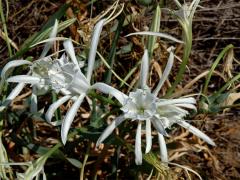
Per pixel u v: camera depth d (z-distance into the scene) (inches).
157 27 18.0
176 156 22.1
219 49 26.6
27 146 18.6
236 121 24.8
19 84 17.3
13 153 21.9
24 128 21.3
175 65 25.2
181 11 16.6
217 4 26.9
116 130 21.9
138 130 15.4
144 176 22.0
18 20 26.6
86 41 21.9
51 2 26.8
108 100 16.2
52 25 18.9
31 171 15.7
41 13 26.8
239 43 26.6
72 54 16.0
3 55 26.1
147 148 14.9
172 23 26.3
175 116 15.3
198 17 26.9
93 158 22.4
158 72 23.5
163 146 16.1
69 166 21.5
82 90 15.8
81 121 24.0
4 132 21.6
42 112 20.8
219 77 26.0
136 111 15.3
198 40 26.8
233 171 23.9
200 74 24.0
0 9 20.4
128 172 20.9
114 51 20.0
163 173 16.7
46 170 21.5
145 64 15.2
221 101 17.9
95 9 25.8
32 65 16.2
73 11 23.5
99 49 24.9
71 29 23.6
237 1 26.9
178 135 23.5
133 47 24.4
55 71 16.0
